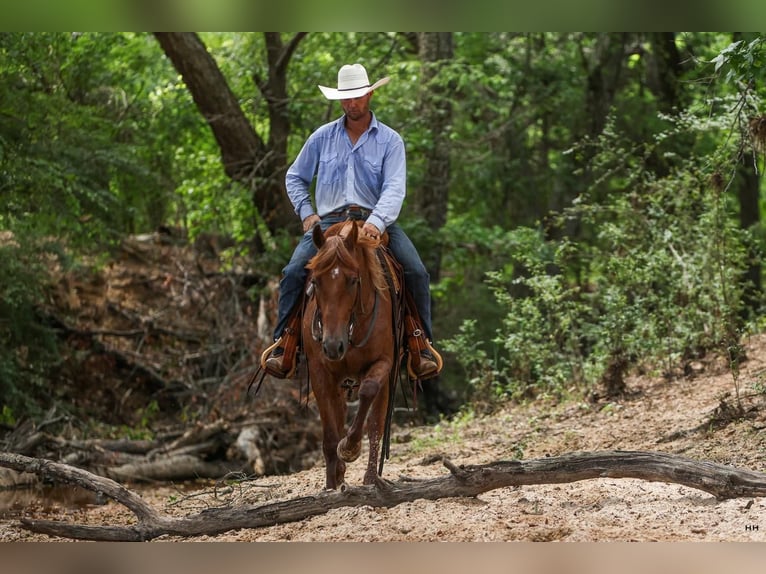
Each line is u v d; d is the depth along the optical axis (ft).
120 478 48.60
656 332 46.83
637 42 84.33
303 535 23.38
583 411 43.29
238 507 25.71
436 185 77.05
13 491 43.50
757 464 28.94
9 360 54.70
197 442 52.85
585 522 23.34
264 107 73.77
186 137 73.41
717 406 37.58
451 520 23.76
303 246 28.43
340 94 28.27
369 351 26.55
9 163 53.83
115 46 69.00
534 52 92.22
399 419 65.77
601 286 51.52
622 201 50.80
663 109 78.54
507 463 25.08
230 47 77.92
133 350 65.67
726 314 45.29
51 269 62.23
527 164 93.56
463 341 53.01
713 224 46.37
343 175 28.66
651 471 23.99
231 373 59.52
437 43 76.64
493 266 82.02
